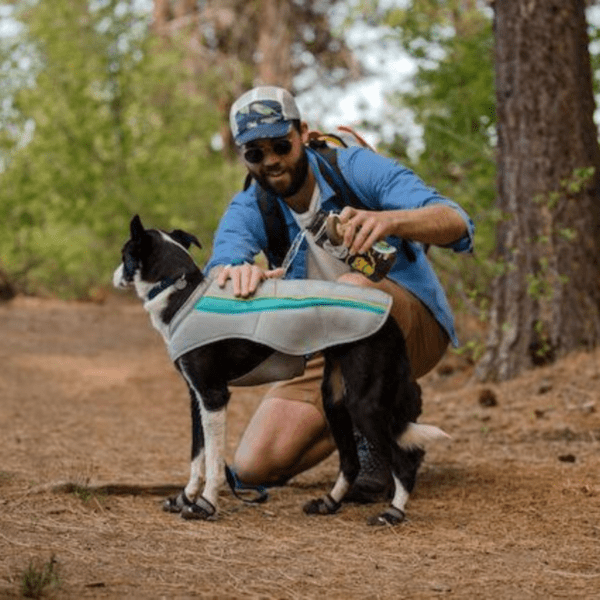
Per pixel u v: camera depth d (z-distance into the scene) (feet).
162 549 14.60
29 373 40.40
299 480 20.40
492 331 31.07
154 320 16.46
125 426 28.76
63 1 87.61
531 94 30.58
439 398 30.09
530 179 30.55
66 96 87.20
